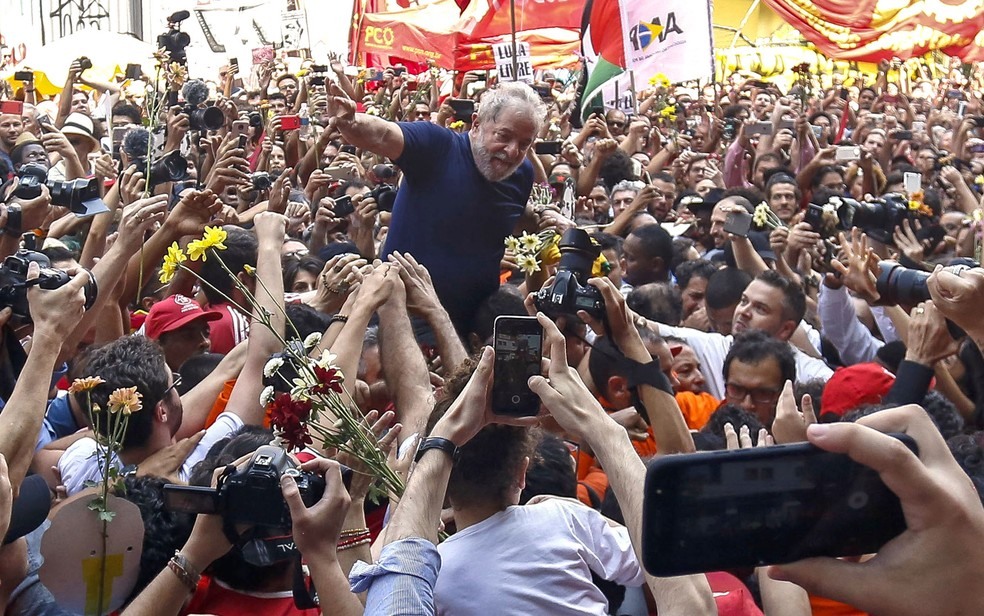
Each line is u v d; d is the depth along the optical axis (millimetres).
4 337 3100
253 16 17547
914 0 16594
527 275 4758
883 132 11922
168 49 8203
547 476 3129
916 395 3307
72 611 2639
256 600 2760
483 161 4508
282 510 2467
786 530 1467
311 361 2840
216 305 4996
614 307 3182
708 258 7102
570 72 19312
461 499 2541
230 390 3971
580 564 2521
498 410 2318
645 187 7047
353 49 16047
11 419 2578
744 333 4430
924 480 1411
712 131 12281
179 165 5305
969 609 1436
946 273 2570
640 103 12859
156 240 4699
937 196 8664
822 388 4219
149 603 2490
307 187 7207
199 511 2482
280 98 11109
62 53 17344
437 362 4352
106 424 3270
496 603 2428
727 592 2908
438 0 17047
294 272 5668
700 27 10391
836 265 4289
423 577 2131
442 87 14781
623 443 2105
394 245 4586
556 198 7652
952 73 21734
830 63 23688
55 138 6477
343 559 2615
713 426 3830
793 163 10250
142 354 3375
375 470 2688
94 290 3111
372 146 4355
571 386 2178
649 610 3150
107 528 2623
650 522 1463
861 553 1492
